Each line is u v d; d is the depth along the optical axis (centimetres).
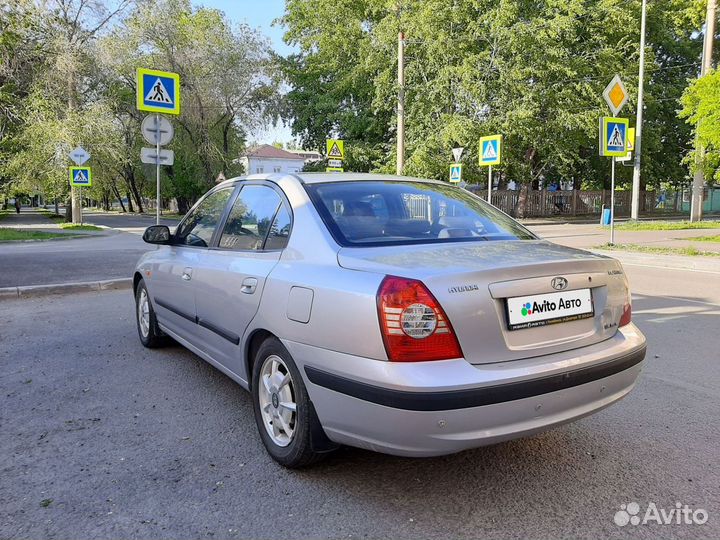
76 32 2747
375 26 2898
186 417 386
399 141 2000
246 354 346
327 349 270
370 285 258
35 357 522
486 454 334
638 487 295
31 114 2506
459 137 2486
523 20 2680
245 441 349
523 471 313
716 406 406
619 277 314
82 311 724
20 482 297
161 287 488
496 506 277
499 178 3588
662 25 3359
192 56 3381
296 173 384
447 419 241
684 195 4369
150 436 355
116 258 1228
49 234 2006
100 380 459
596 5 2803
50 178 2564
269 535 252
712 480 302
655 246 1459
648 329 627
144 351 543
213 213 438
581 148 3509
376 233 315
